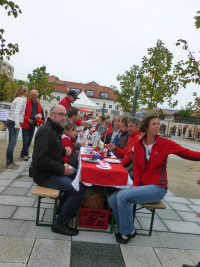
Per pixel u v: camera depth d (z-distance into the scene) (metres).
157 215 3.94
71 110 5.04
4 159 6.48
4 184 4.52
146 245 2.92
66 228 2.95
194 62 5.45
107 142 6.74
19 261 2.31
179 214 4.07
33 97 6.33
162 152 2.98
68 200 2.90
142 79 11.52
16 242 2.63
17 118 5.32
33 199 3.92
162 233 3.29
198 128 27.30
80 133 6.77
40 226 3.05
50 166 2.90
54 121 3.00
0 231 2.82
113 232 3.14
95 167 2.94
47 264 2.32
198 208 4.46
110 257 2.57
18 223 3.07
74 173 3.54
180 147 2.98
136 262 2.53
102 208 3.25
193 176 7.58
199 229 3.54
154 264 2.53
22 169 5.63
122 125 4.55
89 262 2.43
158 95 11.01
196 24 5.21
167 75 11.14
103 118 8.04
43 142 2.87
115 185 2.92
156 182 3.02
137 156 3.17
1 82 38.88
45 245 2.64
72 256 2.50
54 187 2.98
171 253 2.79
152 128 3.00
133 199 2.88
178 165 9.47
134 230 2.98
